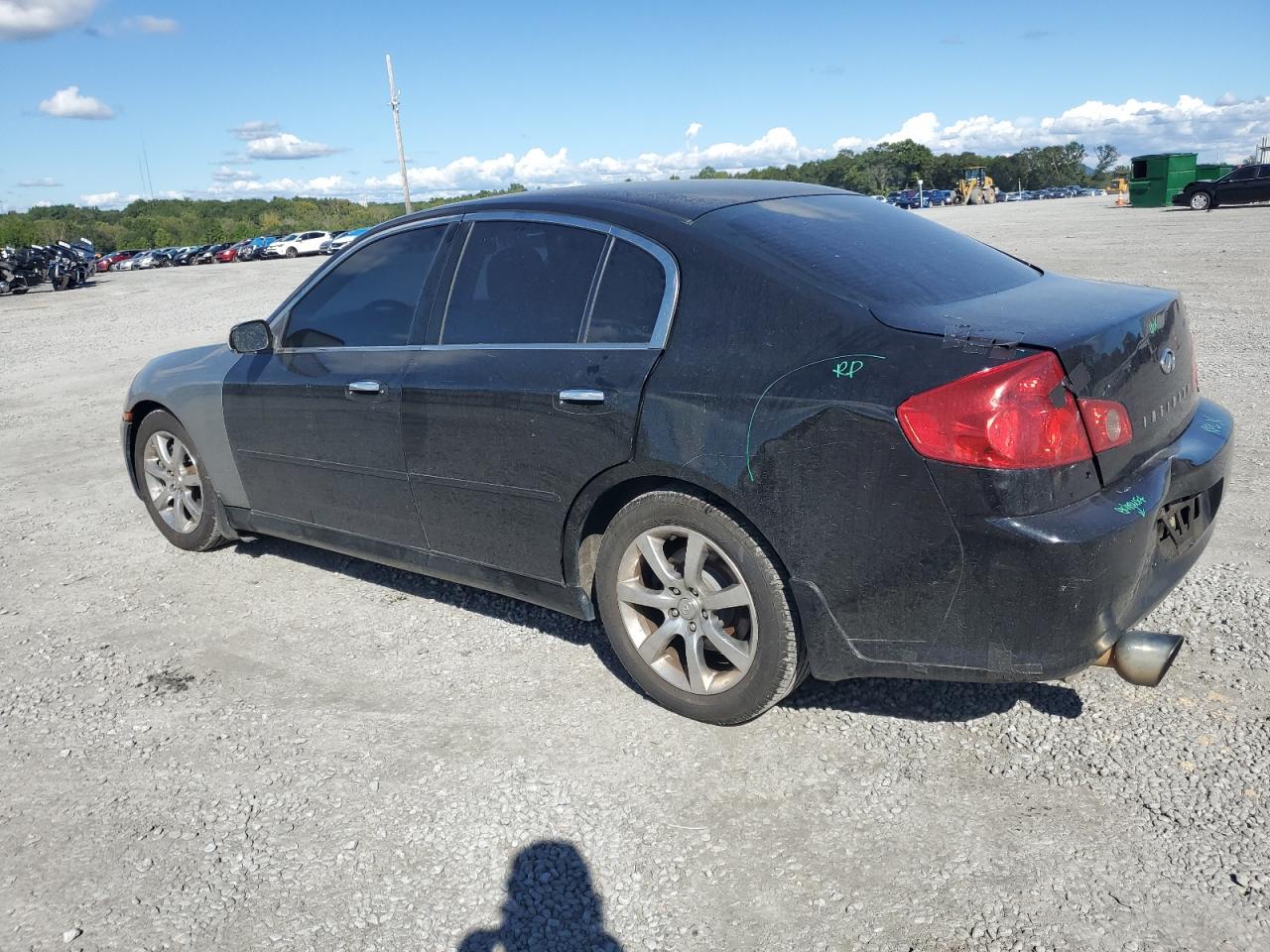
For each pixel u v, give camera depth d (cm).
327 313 426
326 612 434
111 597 465
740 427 287
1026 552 250
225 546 529
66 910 254
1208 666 337
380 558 419
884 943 229
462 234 385
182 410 485
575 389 324
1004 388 249
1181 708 313
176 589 471
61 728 345
